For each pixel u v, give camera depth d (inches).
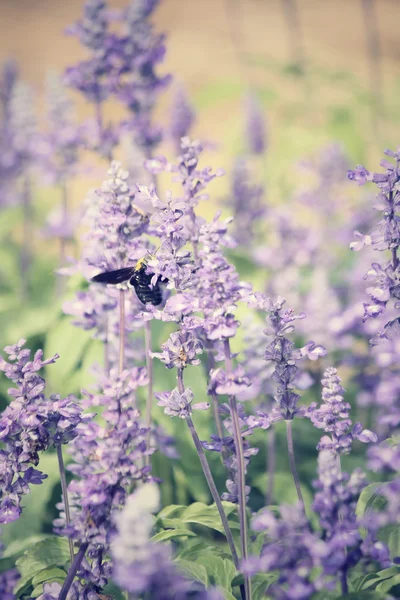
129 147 56.4
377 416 49.1
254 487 49.9
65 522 43.0
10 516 40.0
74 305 45.1
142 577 35.5
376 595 39.7
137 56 51.3
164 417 48.7
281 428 51.1
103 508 39.4
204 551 42.1
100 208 42.6
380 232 40.2
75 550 42.4
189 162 42.5
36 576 41.9
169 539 42.9
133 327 45.2
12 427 40.0
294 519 37.9
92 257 43.3
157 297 43.8
